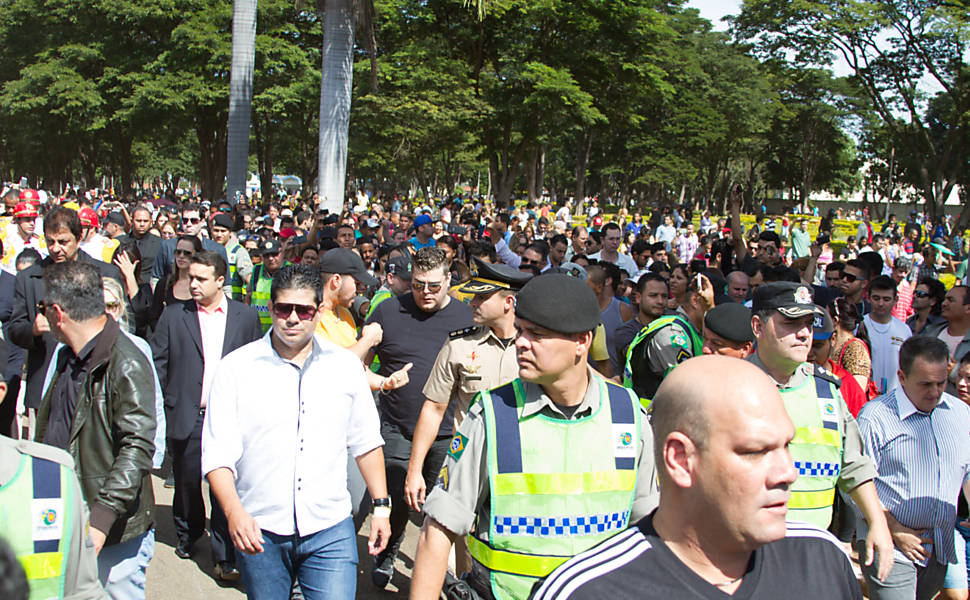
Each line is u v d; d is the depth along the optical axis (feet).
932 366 13.15
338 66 60.03
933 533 13.47
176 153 227.40
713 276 23.41
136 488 10.73
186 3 123.95
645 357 15.92
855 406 16.74
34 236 29.35
